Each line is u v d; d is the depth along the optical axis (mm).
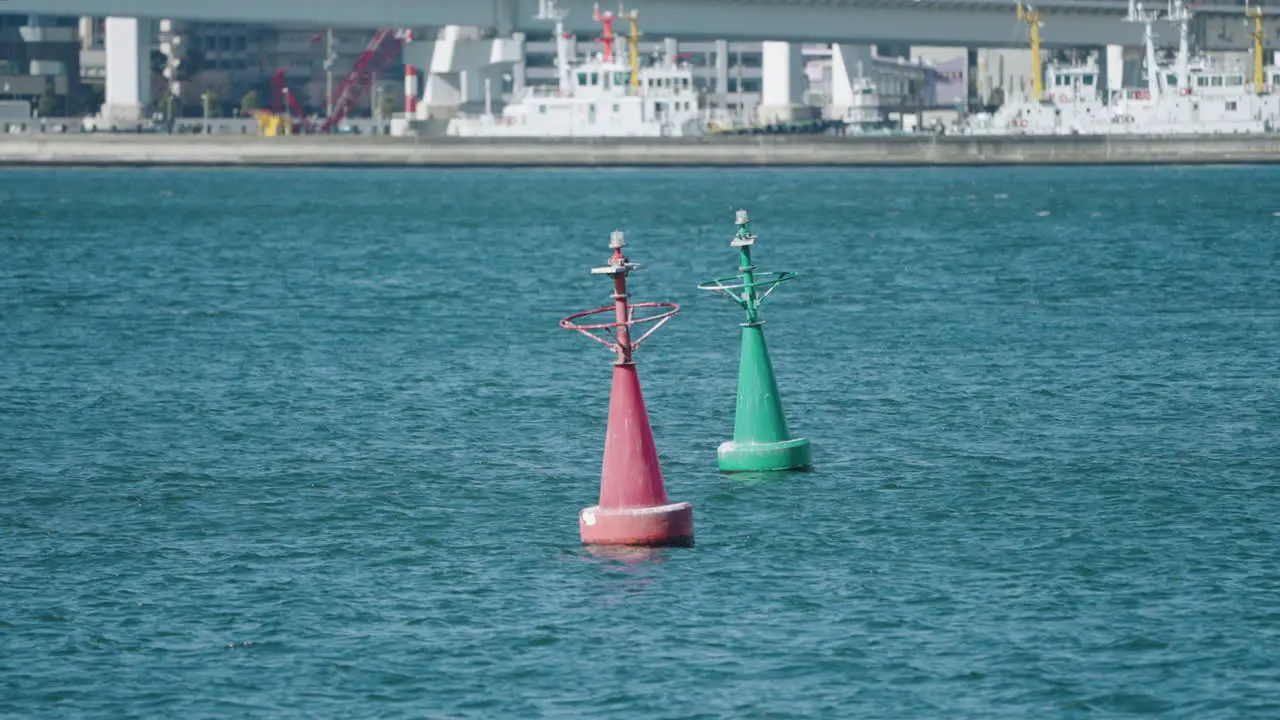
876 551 94125
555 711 70875
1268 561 91125
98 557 95312
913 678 73875
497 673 75188
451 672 75375
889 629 80188
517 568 91625
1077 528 99125
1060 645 77625
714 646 78188
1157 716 69438
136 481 116875
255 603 85688
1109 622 80750
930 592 85875
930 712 70188
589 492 111812
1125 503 106000
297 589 88125
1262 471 116062
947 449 125250
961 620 81375
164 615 83812
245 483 115938
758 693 72438
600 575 89875
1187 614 81750
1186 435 130500
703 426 138250
